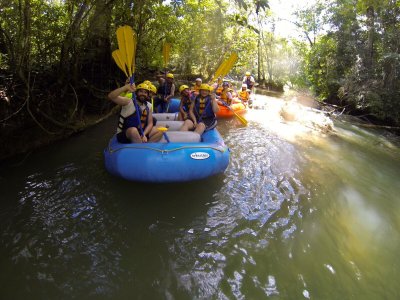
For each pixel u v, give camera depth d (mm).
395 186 4785
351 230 3424
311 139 6492
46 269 2531
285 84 16078
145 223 3168
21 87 4461
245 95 8797
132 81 3711
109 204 3428
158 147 3432
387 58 9094
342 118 9578
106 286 2422
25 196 3434
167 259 2729
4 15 4457
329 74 11734
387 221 3701
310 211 3627
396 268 2943
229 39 13812
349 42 10930
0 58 4629
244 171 4438
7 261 2568
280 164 4844
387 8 9766
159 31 9875
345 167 5215
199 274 2592
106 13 5805
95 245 2826
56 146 4805
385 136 8242
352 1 11180
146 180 3436
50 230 2963
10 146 4258
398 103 8906
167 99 6629
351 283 2668
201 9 10281
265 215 3453
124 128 3723
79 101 5938
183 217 3299
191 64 14891
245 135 6137
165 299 2348
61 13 5184
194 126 4418
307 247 3025
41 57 5137
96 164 4297
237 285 2514
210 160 3551
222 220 3307
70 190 3617
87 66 6250
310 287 2566
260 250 2918
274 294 2461
